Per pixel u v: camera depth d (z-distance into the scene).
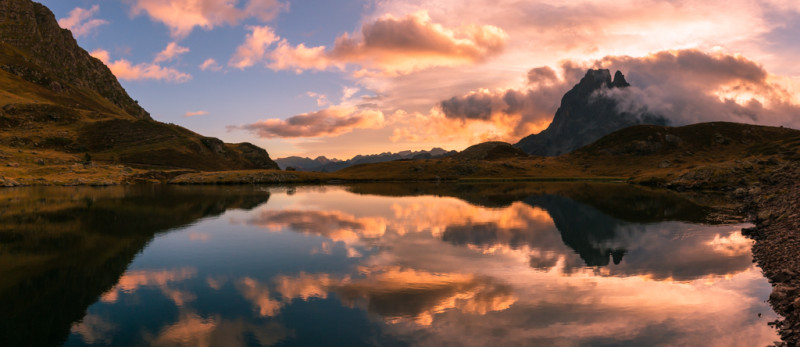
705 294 25.06
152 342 18.80
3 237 44.69
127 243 41.78
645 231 48.34
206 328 20.34
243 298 24.78
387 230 49.31
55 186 144.62
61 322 21.22
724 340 18.50
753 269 30.75
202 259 34.81
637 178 180.25
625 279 28.41
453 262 33.22
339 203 84.69
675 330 19.69
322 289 26.36
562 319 21.14
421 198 98.00
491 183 187.75
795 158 131.25
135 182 179.00
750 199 75.38
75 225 53.59
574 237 44.41
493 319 21.19
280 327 20.33
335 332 19.66
